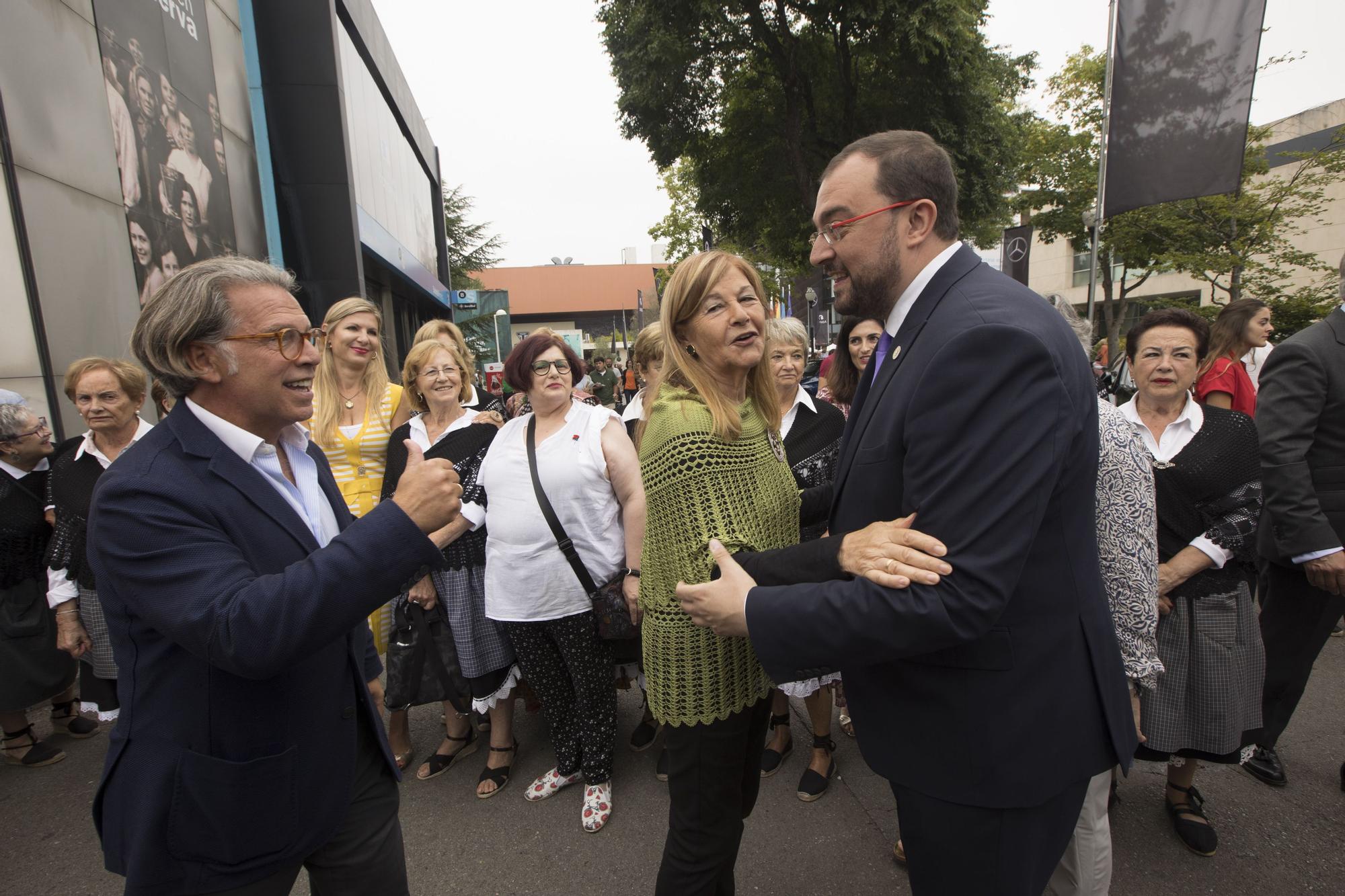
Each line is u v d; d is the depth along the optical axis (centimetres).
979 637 113
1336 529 230
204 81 739
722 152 1617
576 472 245
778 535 157
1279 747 275
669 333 155
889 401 121
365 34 1367
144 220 578
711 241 1170
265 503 124
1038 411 103
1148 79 540
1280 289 1176
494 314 3253
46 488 307
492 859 231
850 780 271
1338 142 1105
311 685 128
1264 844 221
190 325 116
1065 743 118
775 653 116
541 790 264
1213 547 204
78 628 288
